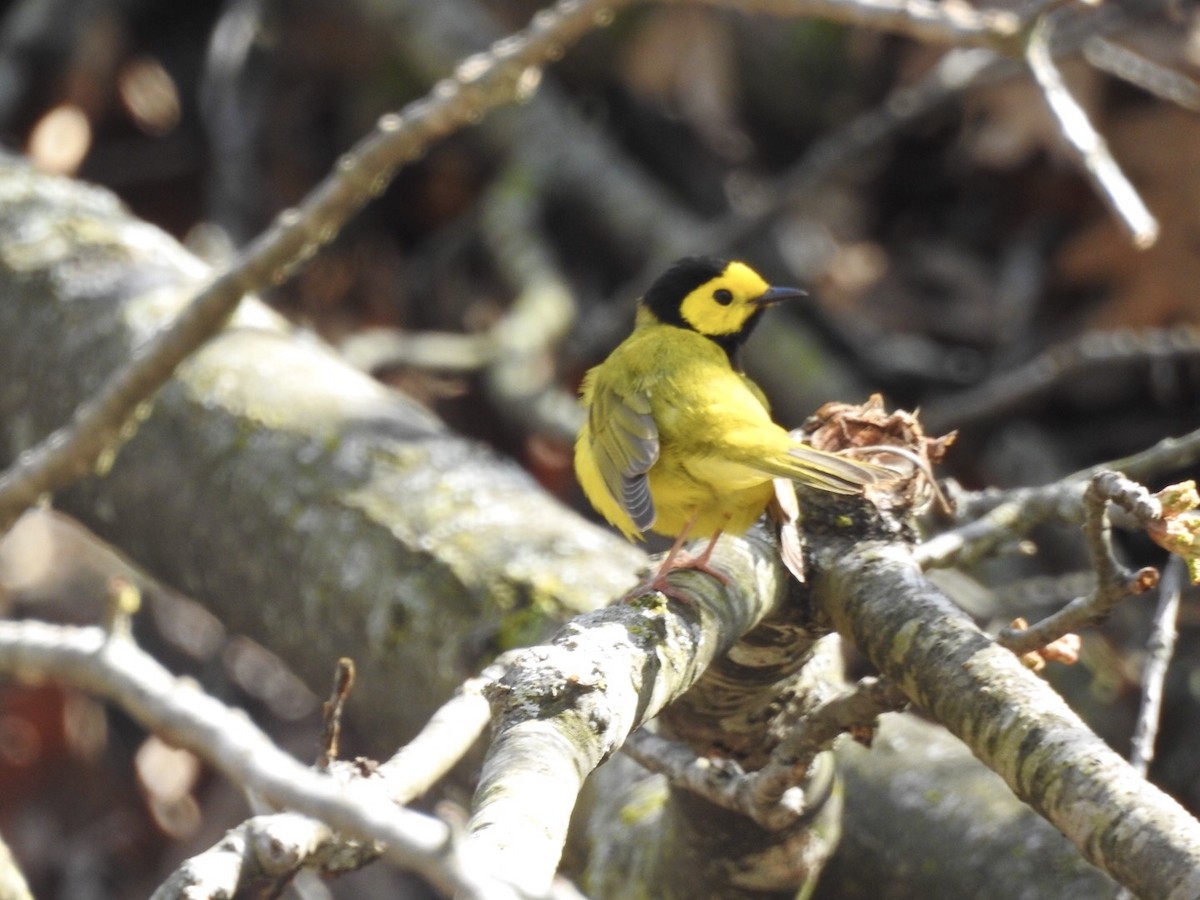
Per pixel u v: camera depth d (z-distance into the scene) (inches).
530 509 370.0
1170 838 199.5
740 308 343.9
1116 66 492.7
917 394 576.1
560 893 159.0
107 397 353.1
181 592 416.2
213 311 350.0
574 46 625.6
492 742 211.8
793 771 242.4
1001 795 315.9
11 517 361.1
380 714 363.3
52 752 530.3
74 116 603.2
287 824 202.4
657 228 598.2
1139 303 553.0
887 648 238.7
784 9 345.1
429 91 626.8
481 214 601.3
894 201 621.6
